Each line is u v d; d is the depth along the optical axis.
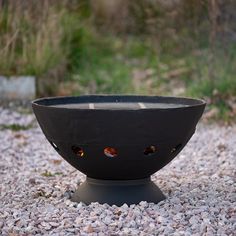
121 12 13.12
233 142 7.90
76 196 5.48
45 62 10.14
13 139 8.14
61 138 5.07
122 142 4.89
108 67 11.77
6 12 10.48
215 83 9.77
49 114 5.03
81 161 5.13
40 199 5.62
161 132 4.93
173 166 6.91
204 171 6.65
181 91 10.34
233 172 6.53
